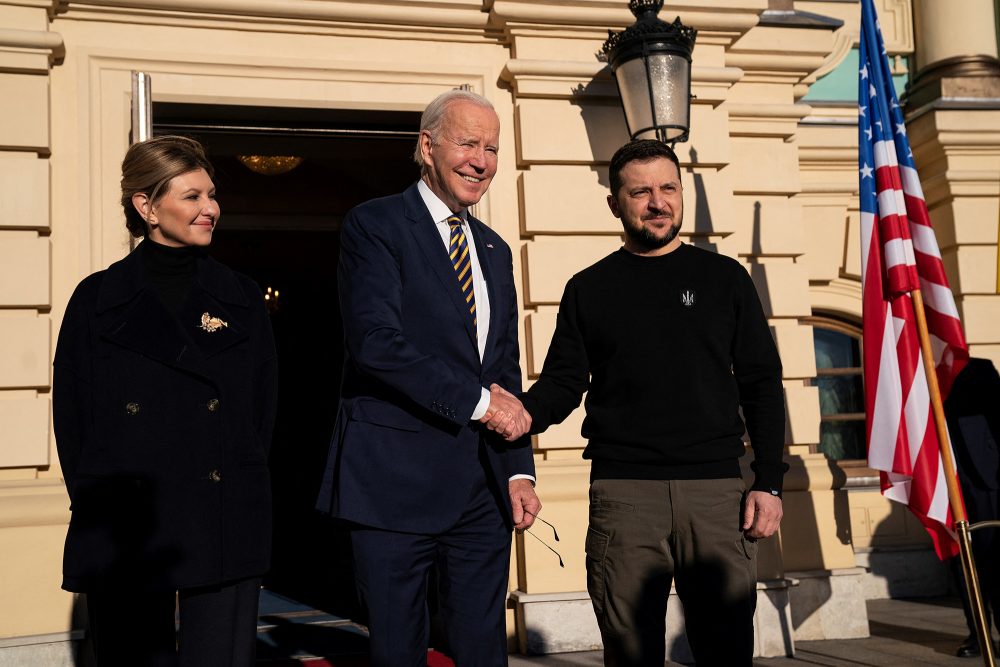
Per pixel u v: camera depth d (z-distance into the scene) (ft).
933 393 13.38
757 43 18.45
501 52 16.76
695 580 8.63
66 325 7.25
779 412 8.89
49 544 13.62
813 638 16.97
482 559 7.84
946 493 13.91
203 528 7.09
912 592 21.93
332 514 7.63
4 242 14.02
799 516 17.66
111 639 6.96
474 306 8.06
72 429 7.15
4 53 14.10
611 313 8.93
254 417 7.77
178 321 7.33
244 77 15.49
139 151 7.47
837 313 22.50
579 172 16.46
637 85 14.92
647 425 8.66
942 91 22.24
